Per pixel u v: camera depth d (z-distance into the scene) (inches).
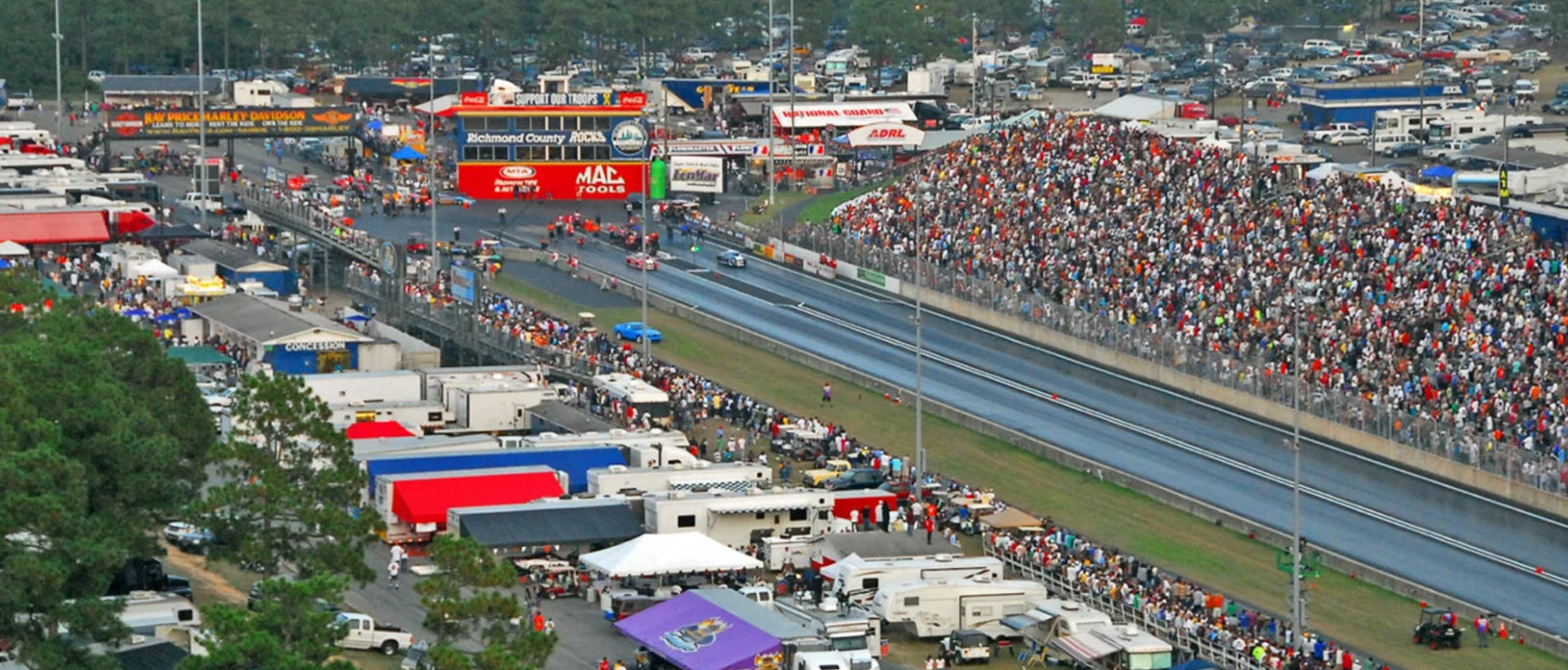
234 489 7544.3
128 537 7347.4
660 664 7819.9
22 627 6801.2
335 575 7529.5
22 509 6732.3
